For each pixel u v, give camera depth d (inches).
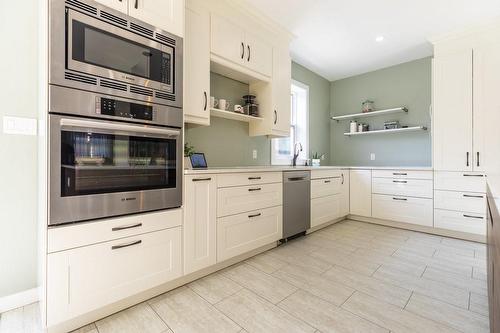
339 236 120.7
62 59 50.0
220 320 56.9
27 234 64.1
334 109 190.1
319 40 130.4
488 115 110.9
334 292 69.1
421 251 100.6
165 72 66.6
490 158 110.2
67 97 50.5
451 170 118.9
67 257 51.0
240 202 87.1
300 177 114.8
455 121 118.3
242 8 99.1
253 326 54.9
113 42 57.3
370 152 172.4
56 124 49.3
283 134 123.1
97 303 54.8
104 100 55.5
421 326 54.5
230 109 116.4
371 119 171.0
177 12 69.5
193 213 73.1
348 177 152.3
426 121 149.9
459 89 117.6
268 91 117.9
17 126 62.7
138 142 62.0
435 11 104.8
